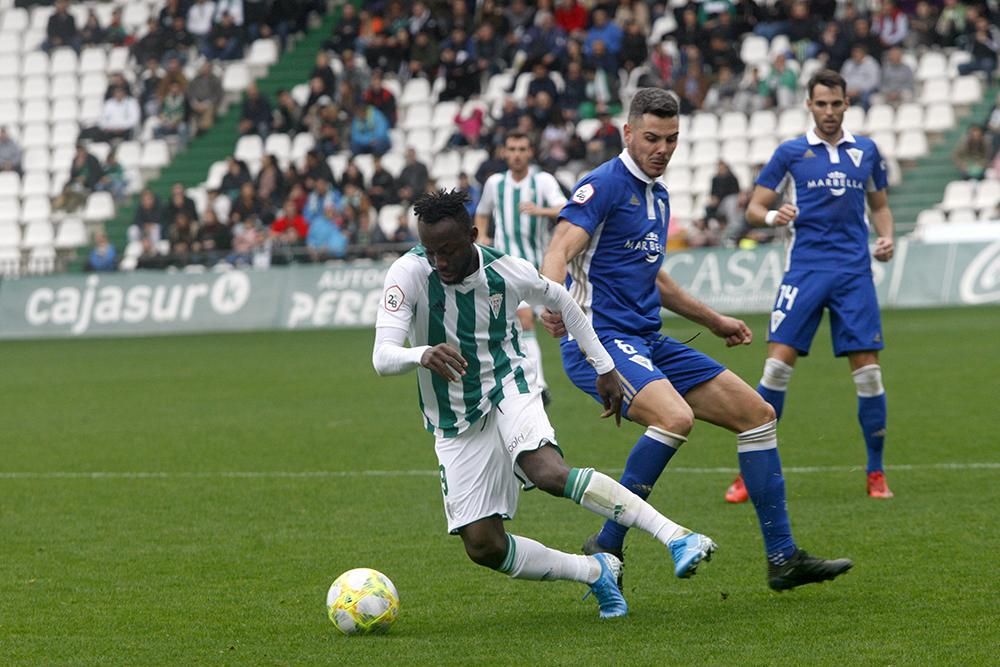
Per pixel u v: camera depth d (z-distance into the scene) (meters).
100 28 77.69
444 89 68.19
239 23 75.94
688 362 15.52
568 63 65.88
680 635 13.36
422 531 19.42
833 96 20.95
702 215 62.50
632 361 15.17
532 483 13.63
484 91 69.25
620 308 15.67
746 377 36.75
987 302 51.97
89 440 30.11
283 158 68.81
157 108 72.94
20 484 24.56
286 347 51.84
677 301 16.38
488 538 13.81
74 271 68.12
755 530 18.72
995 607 13.98
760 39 65.88
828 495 21.05
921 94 63.12
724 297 54.25
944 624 13.38
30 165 73.44
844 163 21.05
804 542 17.70
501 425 13.76
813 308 21.05
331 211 61.34
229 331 60.12
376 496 22.34
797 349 21.25
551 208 28.34
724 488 22.11
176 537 19.47
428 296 13.64
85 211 69.69
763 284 53.75
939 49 64.00
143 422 32.91
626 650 12.84
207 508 21.72
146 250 64.88
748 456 15.04
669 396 14.89
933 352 39.84
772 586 14.83
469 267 13.51
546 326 15.07
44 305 62.72
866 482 21.92
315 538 19.11
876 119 61.41
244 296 60.53
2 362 51.09
